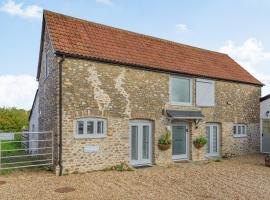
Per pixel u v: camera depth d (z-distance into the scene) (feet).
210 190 34.81
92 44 47.96
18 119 117.80
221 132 62.03
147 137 51.57
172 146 54.85
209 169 48.16
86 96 44.29
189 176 42.29
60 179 38.52
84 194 31.71
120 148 47.34
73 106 43.06
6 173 41.45
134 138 50.03
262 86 71.41
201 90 58.49
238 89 65.98
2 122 114.62
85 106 44.11
